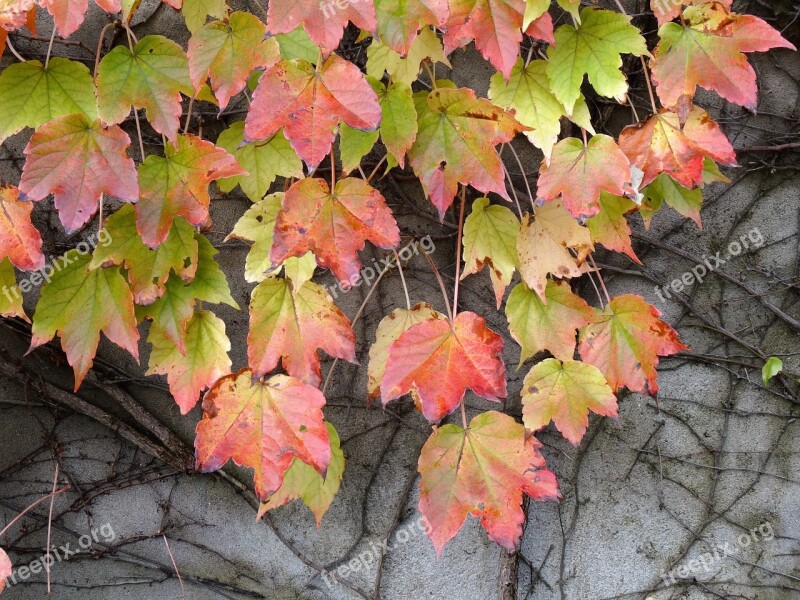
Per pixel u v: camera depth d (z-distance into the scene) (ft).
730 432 5.60
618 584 5.58
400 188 5.45
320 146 4.67
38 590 5.42
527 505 5.55
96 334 4.85
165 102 4.79
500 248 5.02
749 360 5.58
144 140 5.37
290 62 4.68
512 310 5.03
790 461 5.59
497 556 5.55
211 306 5.44
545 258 5.01
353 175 5.40
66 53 5.28
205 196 4.77
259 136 4.66
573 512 5.58
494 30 4.74
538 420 4.94
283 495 5.10
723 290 5.58
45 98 4.76
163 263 4.87
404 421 5.53
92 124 4.74
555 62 4.95
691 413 5.59
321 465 4.81
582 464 5.58
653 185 5.24
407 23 4.65
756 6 5.46
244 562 5.50
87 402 5.41
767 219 5.56
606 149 4.90
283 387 4.86
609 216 5.12
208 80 5.02
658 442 5.59
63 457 5.43
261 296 4.90
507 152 5.44
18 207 4.75
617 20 4.92
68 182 4.69
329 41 4.57
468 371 4.82
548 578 5.57
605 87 4.94
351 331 4.92
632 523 5.59
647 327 5.03
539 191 4.92
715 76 4.92
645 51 4.91
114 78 4.77
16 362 5.37
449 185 4.81
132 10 4.87
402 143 4.81
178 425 5.46
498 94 4.97
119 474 5.45
